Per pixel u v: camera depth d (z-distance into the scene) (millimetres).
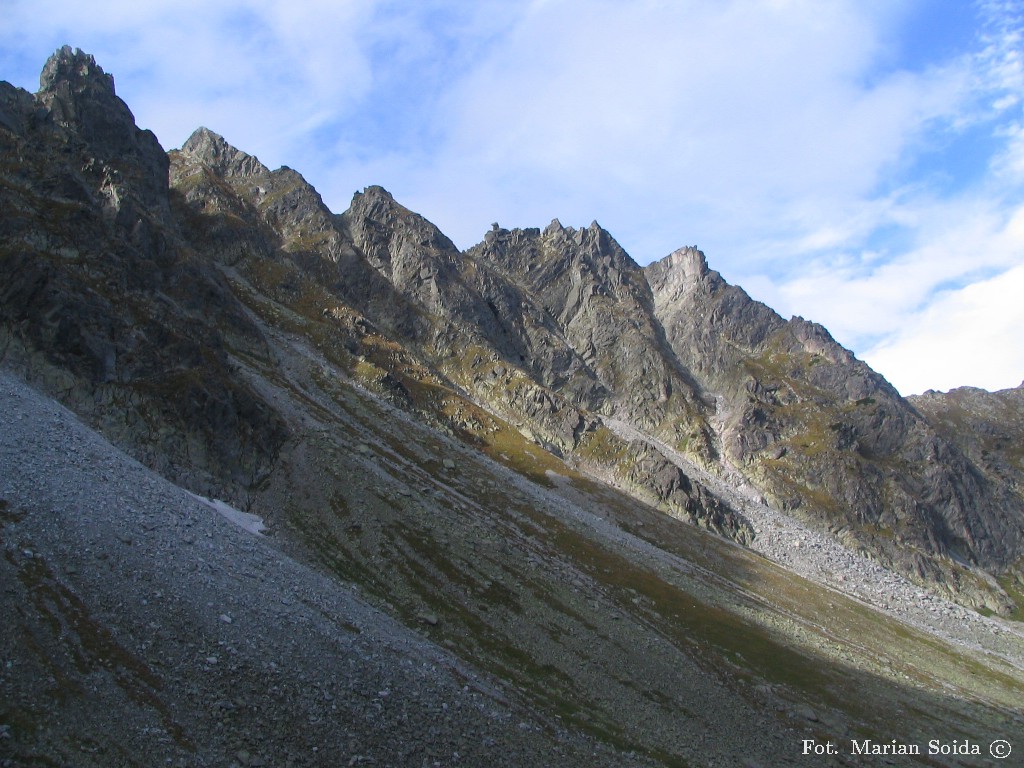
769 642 106812
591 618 88500
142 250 134250
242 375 118812
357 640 55125
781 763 70062
